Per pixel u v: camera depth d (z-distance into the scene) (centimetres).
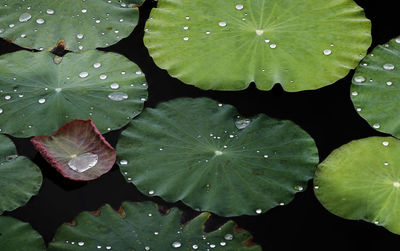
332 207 222
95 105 232
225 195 222
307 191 224
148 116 231
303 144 228
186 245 216
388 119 231
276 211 223
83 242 217
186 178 224
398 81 235
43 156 224
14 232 218
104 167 225
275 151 227
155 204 222
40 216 221
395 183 223
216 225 219
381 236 221
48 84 235
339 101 237
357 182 224
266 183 223
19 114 230
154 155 226
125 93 235
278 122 231
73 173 223
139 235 217
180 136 229
